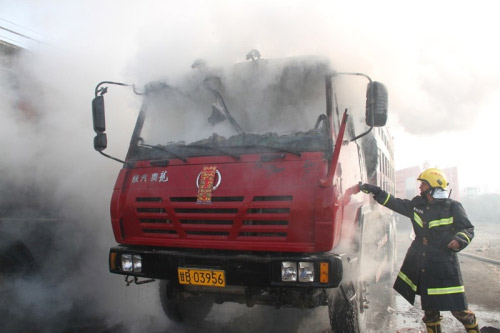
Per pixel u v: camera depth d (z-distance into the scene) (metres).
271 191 3.49
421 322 5.09
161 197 3.86
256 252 3.54
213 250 3.67
